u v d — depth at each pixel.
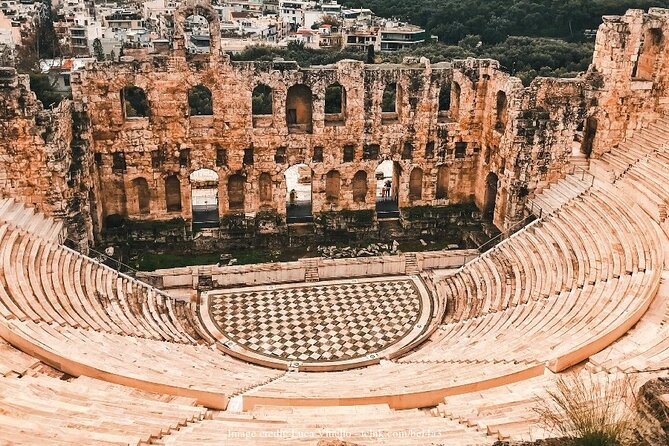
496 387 26.12
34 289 34.50
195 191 67.12
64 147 44.28
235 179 54.19
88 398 23.44
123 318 37.41
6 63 94.50
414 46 129.00
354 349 39.97
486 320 38.91
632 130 52.06
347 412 23.97
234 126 50.97
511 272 43.22
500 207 52.34
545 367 27.64
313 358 38.88
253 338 40.88
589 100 48.78
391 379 30.23
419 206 56.59
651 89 51.06
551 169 49.97
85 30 150.38
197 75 49.19
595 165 50.78
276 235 53.09
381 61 104.69
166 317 41.41
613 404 17.44
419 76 52.41
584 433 15.56
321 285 47.56
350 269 48.47
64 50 146.25
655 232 38.34
